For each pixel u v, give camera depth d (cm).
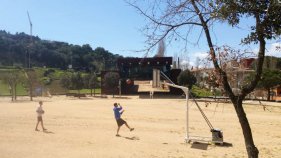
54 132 2141
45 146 1677
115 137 2000
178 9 694
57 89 9031
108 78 7762
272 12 605
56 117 3066
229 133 2317
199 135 2144
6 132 2102
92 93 8519
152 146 1758
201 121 2984
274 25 614
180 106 4697
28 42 19100
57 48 19488
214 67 691
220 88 707
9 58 17412
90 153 1545
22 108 4166
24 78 8112
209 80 702
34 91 8200
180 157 1525
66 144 1742
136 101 5738
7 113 3422
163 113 3675
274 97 5988
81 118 3019
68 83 8644
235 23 645
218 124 2794
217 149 1733
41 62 18200
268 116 3659
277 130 2544
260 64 659
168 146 1773
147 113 3653
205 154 1605
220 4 651
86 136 2008
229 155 1593
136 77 7906
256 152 682
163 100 5984
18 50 18188
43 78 10912
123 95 7644
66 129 2292
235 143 1909
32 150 1573
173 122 2878
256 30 632
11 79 7469
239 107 682
